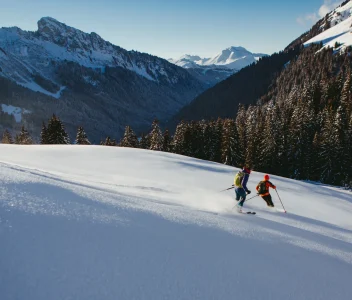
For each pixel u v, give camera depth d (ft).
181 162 74.79
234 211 28.84
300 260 15.21
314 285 12.46
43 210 12.65
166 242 12.78
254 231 19.07
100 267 9.46
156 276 9.86
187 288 9.71
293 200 53.06
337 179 164.96
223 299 9.68
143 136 220.64
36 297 7.49
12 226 10.36
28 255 9.02
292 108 225.56
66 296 7.83
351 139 167.94
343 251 19.90
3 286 7.55
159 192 38.78
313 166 173.99
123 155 74.13
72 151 74.59
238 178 29.55
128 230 12.94
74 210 13.71
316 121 197.47
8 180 16.76
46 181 19.67
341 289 12.73
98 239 11.25
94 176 48.88
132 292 8.74
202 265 11.52
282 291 11.28
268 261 13.84
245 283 11.08
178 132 193.57
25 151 71.20
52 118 180.96
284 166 179.73
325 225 33.55
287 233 21.65
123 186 40.16
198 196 38.29
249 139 187.11
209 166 76.54
